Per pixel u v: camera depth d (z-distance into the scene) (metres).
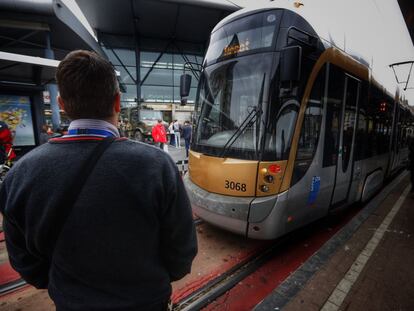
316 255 3.22
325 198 3.72
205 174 3.52
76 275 0.85
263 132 2.99
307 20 3.16
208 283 2.80
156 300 0.97
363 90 4.39
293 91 3.01
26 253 0.97
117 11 16.34
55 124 10.87
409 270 2.93
